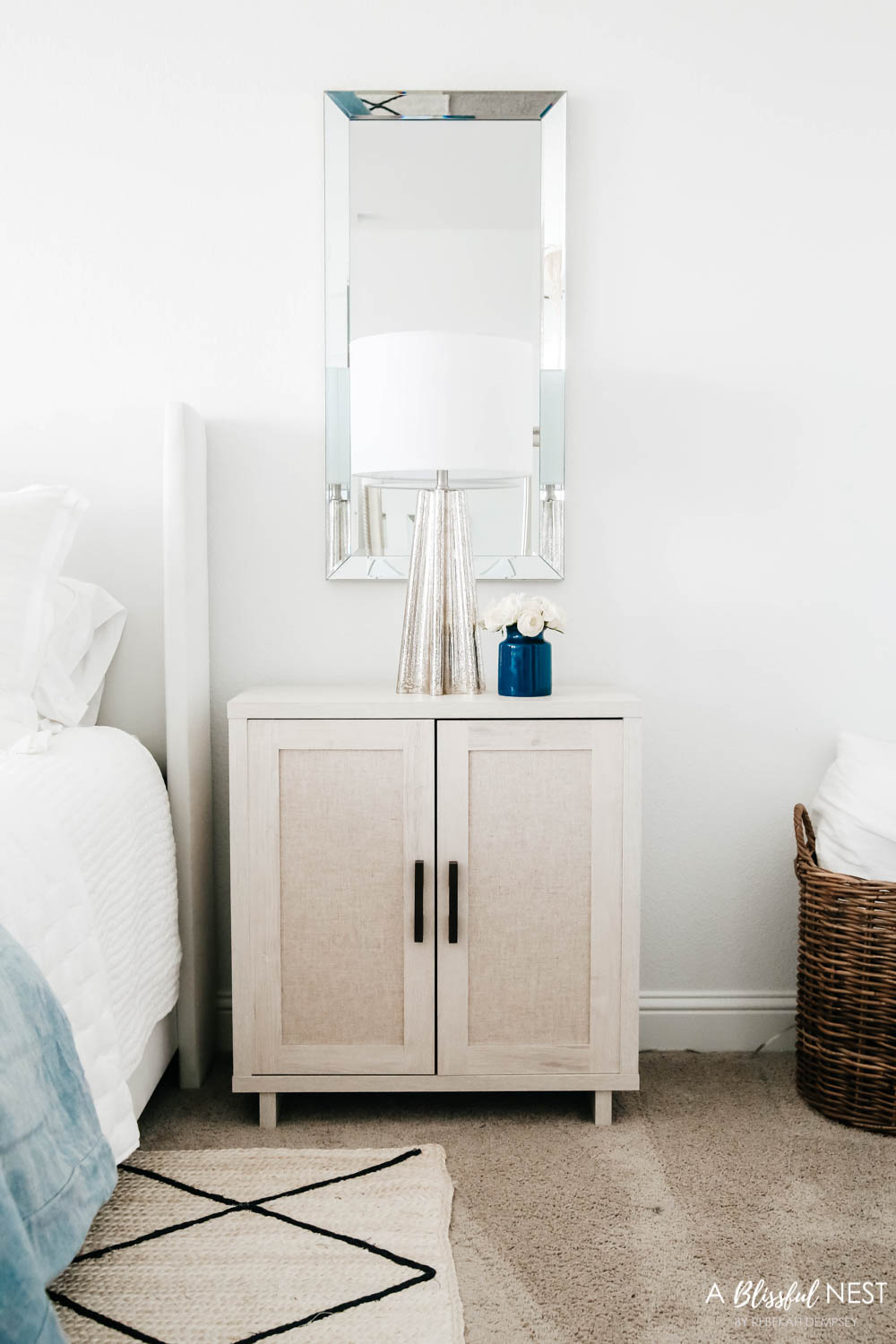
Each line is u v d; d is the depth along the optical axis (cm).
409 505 210
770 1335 126
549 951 177
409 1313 128
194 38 205
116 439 209
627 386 210
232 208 207
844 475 212
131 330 208
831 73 207
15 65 204
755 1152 170
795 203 209
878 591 214
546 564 211
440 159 206
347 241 207
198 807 200
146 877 168
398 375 175
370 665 214
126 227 207
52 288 207
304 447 210
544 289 207
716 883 217
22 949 115
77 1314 127
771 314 210
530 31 205
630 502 212
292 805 175
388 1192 155
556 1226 148
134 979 158
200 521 202
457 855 175
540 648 182
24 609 171
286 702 174
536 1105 189
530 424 185
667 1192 158
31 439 209
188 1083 195
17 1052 106
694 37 206
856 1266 139
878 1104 177
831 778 201
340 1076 178
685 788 216
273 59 205
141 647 209
